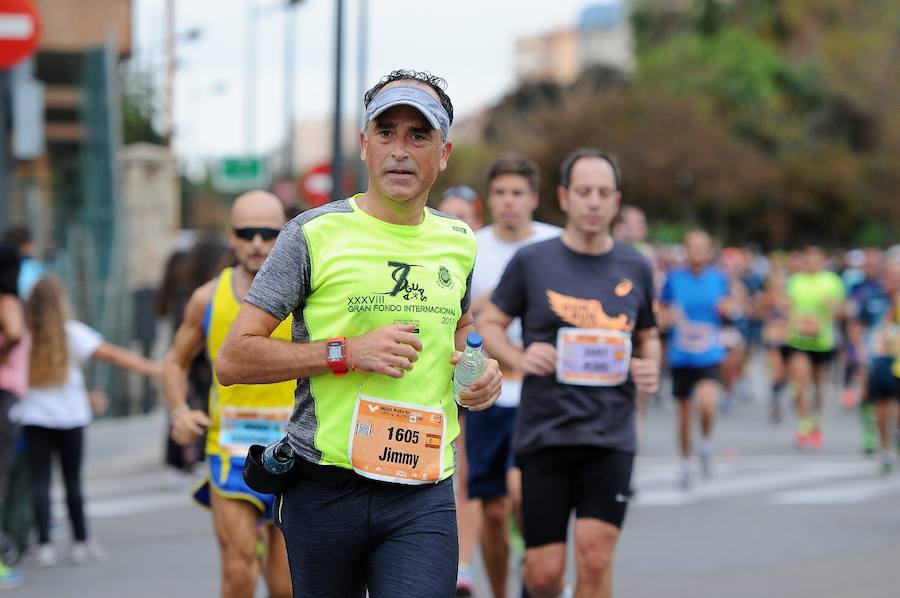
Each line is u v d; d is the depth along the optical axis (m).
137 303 41.66
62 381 21.84
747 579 20.56
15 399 20.34
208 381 28.53
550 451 14.52
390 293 9.95
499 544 17.72
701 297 31.16
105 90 47.16
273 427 14.46
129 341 43.16
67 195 53.97
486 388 10.20
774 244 160.75
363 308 9.91
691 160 140.62
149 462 33.97
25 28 27.34
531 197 19.03
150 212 61.06
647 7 187.62
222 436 14.48
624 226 29.86
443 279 10.16
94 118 47.41
